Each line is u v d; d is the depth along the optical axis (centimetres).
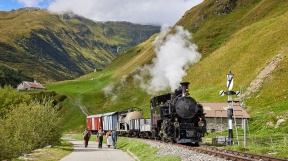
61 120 3978
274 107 5353
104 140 5481
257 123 4969
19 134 3019
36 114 3534
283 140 3256
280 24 8931
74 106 12575
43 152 3003
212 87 8750
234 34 11788
